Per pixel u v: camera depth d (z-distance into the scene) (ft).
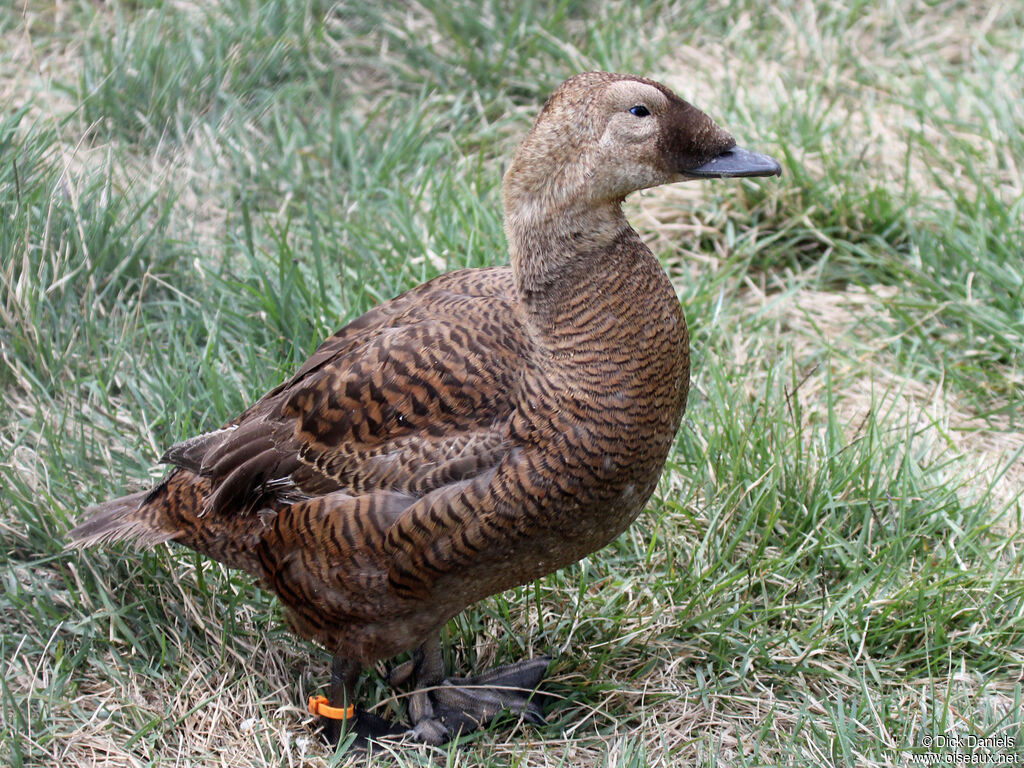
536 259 16.31
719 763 17.51
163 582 19.97
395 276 25.04
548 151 16.20
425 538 15.94
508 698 18.84
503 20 32.78
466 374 16.16
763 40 33.65
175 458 17.95
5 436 22.29
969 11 34.99
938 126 29.76
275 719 18.52
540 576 17.20
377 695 19.16
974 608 19.53
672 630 19.58
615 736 18.11
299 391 17.02
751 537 21.25
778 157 28.17
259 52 30.25
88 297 24.16
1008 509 21.40
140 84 29.12
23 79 30.07
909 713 18.10
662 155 16.37
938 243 26.68
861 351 25.21
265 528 17.19
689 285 25.63
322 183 28.68
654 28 34.01
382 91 31.81
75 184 24.79
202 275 25.41
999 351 24.62
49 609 19.26
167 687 18.83
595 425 15.92
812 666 19.02
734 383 24.08
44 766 17.54
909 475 21.42
